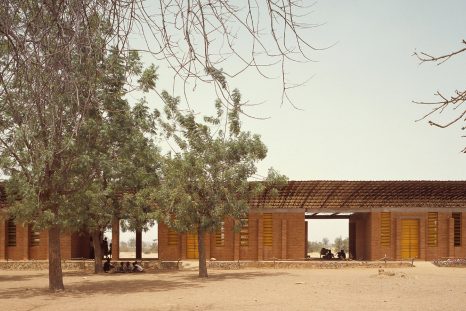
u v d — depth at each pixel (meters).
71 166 22.55
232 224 41.38
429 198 40.94
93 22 3.66
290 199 40.88
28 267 39.94
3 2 3.63
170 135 31.84
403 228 41.50
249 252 41.19
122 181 33.09
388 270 36.28
